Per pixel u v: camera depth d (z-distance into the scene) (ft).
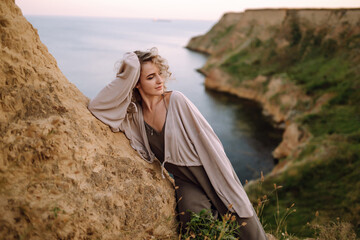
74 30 525.34
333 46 106.63
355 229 11.59
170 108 7.61
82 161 6.19
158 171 7.98
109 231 6.01
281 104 91.86
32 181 5.52
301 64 110.01
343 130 56.49
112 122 7.41
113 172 6.67
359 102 67.56
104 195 6.20
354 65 88.22
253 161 63.72
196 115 7.70
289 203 34.60
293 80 97.19
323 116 65.98
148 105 7.65
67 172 5.90
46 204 5.37
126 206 6.50
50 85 6.55
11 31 6.20
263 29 142.82
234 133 80.69
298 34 124.88
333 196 34.68
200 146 7.66
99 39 369.30
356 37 101.55
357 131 51.98
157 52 7.34
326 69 94.43
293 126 65.98
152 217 6.88
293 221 26.66
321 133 58.85
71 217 5.52
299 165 44.11
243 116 95.09
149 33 596.29
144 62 7.23
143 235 6.65
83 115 6.88
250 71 124.36
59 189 5.67
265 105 100.99
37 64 6.59
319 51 109.91
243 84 118.73
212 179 7.63
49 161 5.76
